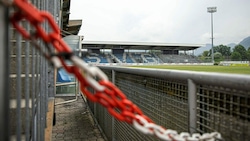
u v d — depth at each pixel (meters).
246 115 0.71
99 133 4.01
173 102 1.21
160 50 40.56
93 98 0.62
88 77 0.60
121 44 35.47
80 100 7.49
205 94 0.91
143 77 1.76
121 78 2.57
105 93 0.62
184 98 1.09
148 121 0.67
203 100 0.92
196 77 0.92
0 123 0.48
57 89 7.66
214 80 0.80
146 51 40.47
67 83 7.01
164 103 1.34
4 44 0.50
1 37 0.48
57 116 5.34
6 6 0.49
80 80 0.60
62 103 6.50
